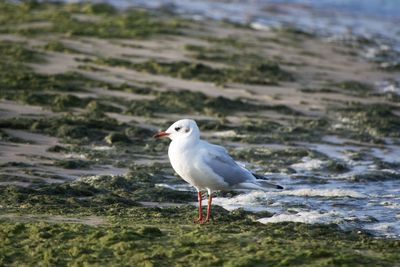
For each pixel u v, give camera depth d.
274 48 29.06
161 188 13.73
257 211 12.57
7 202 12.14
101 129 17.73
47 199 12.35
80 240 9.91
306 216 12.29
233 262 9.12
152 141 17.28
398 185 15.10
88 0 38.00
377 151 17.80
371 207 13.28
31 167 14.65
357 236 11.05
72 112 19.03
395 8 41.66
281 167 15.98
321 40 31.84
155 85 22.23
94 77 22.45
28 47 25.48
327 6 41.69
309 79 24.73
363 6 41.72
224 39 29.48
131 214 11.77
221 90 22.44
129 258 9.33
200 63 24.70
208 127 18.66
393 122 19.98
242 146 17.48
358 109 21.23
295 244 9.99
